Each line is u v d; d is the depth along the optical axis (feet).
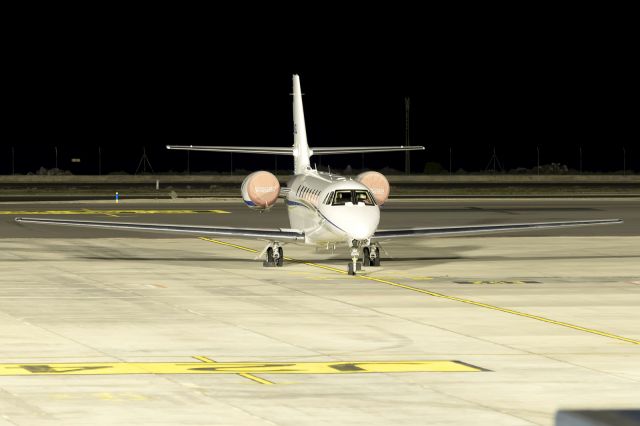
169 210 487.61
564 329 173.78
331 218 248.73
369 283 232.94
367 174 284.82
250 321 180.96
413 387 130.82
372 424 112.78
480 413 117.70
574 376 137.69
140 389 128.47
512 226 278.67
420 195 653.30
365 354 152.35
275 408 119.55
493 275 249.55
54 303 200.23
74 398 123.34
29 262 273.33
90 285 226.99
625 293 217.97
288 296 211.41
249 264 272.51
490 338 165.48
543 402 123.34
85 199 586.04
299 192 277.64
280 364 144.77
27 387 128.88
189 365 143.54
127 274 247.29
